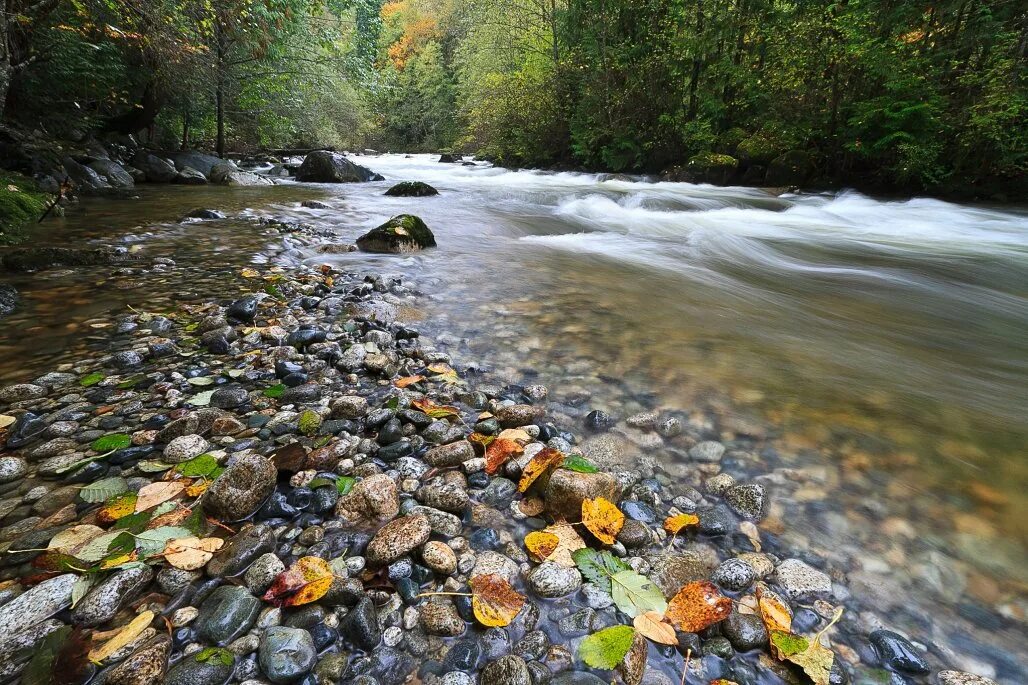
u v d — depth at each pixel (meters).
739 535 1.66
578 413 2.38
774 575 1.50
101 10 7.40
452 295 4.08
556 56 18.94
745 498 1.79
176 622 1.23
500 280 4.55
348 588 1.31
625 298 4.17
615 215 8.62
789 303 4.23
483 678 1.15
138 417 2.14
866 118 10.03
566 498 1.65
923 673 1.23
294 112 16.25
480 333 3.31
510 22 21.95
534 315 3.67
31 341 2.85
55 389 2.34
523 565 1.49
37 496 1.65
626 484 1.87
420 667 1.17
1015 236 7.16
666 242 6.68
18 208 5.79
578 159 17.77
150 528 1.51
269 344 2.97
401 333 3.20
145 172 10.47
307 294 3.92
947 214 8.59
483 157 24.89
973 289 4.80
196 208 7.50
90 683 1.07
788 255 6.15
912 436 2.21
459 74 34.50
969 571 1.53
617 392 2.57
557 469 1.77
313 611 1.28
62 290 3.72
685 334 3.39
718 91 13.80
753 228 7.66
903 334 3.56
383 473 1.77
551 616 1.32
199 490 1.69
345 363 2.71
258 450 1.96
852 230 7.57
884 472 1.96
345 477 1.82
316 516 1.63
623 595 1.38
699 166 13.06
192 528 1.53
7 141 7.40
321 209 8.06
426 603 1.33
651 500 1.80
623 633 1.25
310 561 1.40
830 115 10.95
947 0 9.48
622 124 15.40
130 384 2.42
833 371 2.87
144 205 7.65
